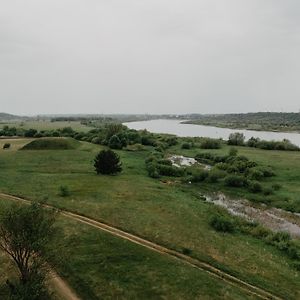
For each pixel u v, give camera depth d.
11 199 38.12
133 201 39.47
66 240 28.09
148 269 24.59
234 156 71.88
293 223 38.53
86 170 56.38
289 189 50.94
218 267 25.92
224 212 39.72
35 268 19.97
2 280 21.55
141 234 30.50
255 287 23.75
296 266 27.23
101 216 34.03
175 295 21.84
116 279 23.17
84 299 21.17
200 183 54.47
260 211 42.41
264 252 29.25
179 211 37.12
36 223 19.45
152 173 55.91
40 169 56.06
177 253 27.73
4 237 19.50
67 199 38.94
